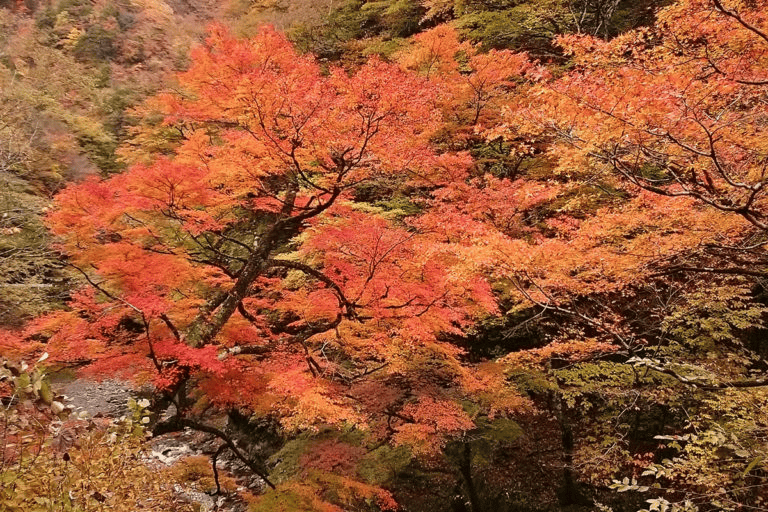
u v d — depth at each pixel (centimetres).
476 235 716
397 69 693
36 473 271
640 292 1052
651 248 617
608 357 1065
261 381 754
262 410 793
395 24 2039
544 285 702
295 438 1118
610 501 977
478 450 1104
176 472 877
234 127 998
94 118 2259
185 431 1455
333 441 898
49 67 2381
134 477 351
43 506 259
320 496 794
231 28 2281
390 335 841
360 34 2131
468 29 1505
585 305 1052
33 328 691
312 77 718
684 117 445
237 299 803
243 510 1054
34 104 1925
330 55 1972
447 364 887
